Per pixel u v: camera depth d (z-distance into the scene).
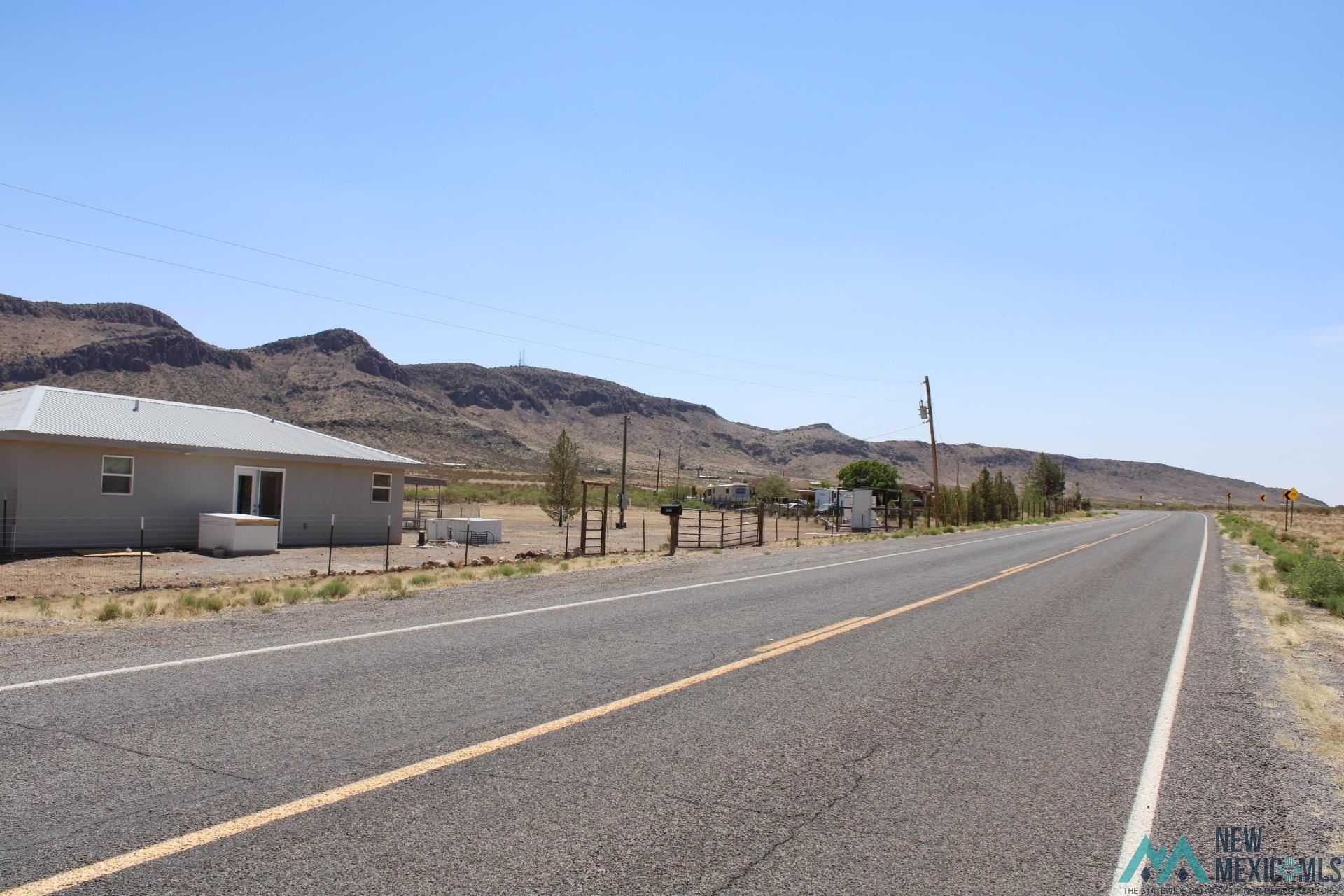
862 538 40.31
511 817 4.55
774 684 7.89
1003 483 69.38
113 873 3.76
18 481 22.91
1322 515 124.69
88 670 7.55
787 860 4.16
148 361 189.25
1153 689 8.32
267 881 3.73
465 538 32.41
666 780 5.21
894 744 6.14
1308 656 10.53
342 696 6.89
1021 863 4.25
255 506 27.81
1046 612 13.73
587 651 9.13
